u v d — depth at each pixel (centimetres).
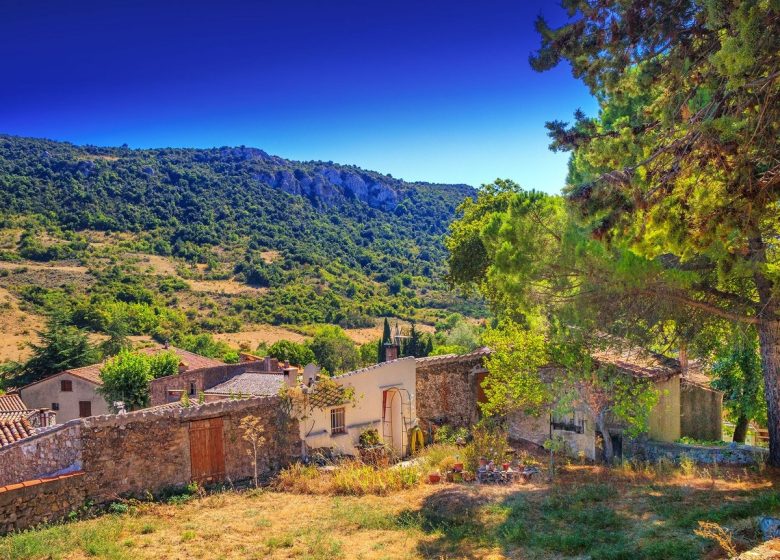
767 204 939
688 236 952
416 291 11944
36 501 1284
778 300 1177
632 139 1002
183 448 1543
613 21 957
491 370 1800
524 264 1151
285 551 1103
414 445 2030
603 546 966
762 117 829
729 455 1500
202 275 10669
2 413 2656
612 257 1128
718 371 1952
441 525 1208
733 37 754
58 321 5522
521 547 1030
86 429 1388
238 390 3503
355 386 1936
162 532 1230
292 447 1764
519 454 1791
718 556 834
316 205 16988
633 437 1557
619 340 1385
